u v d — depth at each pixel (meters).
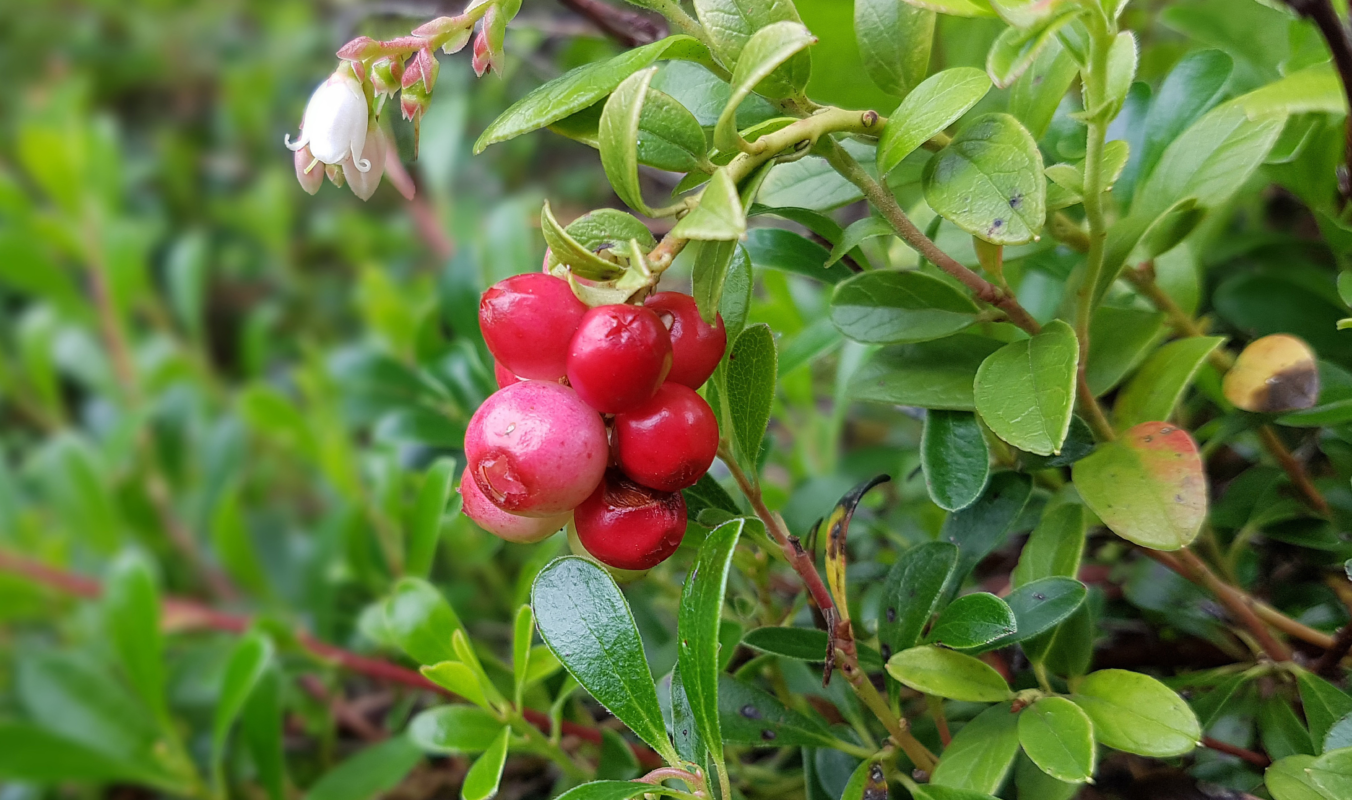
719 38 0.07
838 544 0.09
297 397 0.29
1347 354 0.10
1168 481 0.08
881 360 0.09
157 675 0.13
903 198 0.12
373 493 0.17
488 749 0.09
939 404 0.08
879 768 0.09
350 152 0.08
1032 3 0.06
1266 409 0.08
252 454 0.26
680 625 0.07
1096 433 0.08
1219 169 0.08
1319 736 0.08
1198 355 0.09
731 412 0.08
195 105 0.41
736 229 0.06
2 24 0.42
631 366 0.06
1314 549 0.10
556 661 0.10
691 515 0.09
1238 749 0.09
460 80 0.22
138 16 0.41
